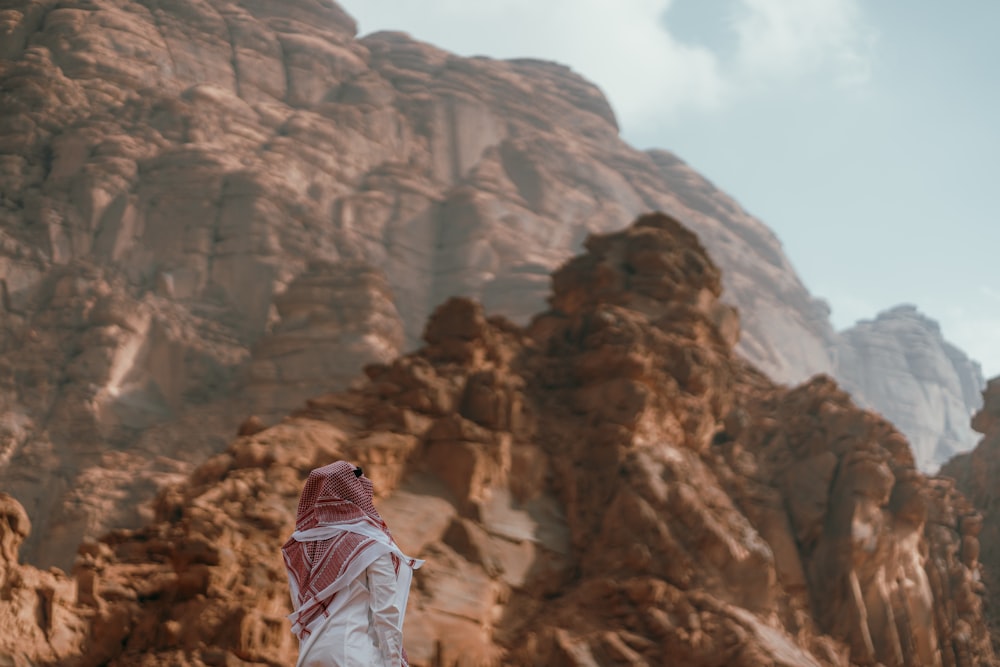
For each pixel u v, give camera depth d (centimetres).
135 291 6091
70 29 7356
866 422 2598
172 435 5175
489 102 9462
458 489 2086
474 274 7819
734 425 2662
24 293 5794
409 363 2280
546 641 1880
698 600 1995
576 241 8631
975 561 2828
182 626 1630
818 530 2445
